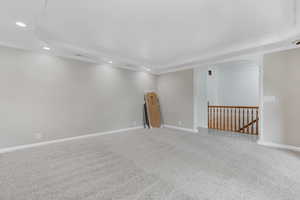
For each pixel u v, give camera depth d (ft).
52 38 9.94
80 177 6.66
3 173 6.94
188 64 15.83
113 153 9.71
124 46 11.43
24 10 6.52
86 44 11.02
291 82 10.30
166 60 15.53
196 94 16.60
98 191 5.63
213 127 18.83
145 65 17.01
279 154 9.46
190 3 6.06
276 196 5.30
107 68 15.67
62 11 6.68
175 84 18.37
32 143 11.05
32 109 11.06
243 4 6.15
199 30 8.66
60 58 12.50
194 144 11.80
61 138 12.50
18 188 5.77
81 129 13.71
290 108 10.37
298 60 10.02
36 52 11.25
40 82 11.43
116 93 16.40
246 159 8.72
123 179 6.51
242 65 20.63
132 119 17.89
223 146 11.28
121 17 7.22
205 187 5.90
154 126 18.84
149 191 5.65
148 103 19.02
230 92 21.97
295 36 8.93
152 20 7.52
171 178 6.61
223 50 12.14
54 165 7.86
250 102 20.29
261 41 10.14
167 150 10.36
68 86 12.91
